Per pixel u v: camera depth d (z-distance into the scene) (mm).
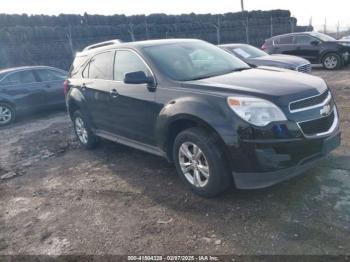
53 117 10094
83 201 4309
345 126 5891
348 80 10969
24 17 16906
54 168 5625
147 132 4586
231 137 3445
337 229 3129
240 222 3418
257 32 25844
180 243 3236
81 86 5918
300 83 3779
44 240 3586
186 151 3971
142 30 20625
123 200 4188
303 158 3473
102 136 5734
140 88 4512
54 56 16828
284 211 3496
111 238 3453
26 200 4559
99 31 18719
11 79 9797
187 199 3980
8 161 6258
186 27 22859
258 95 3492
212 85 3850
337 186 3826
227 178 3686
